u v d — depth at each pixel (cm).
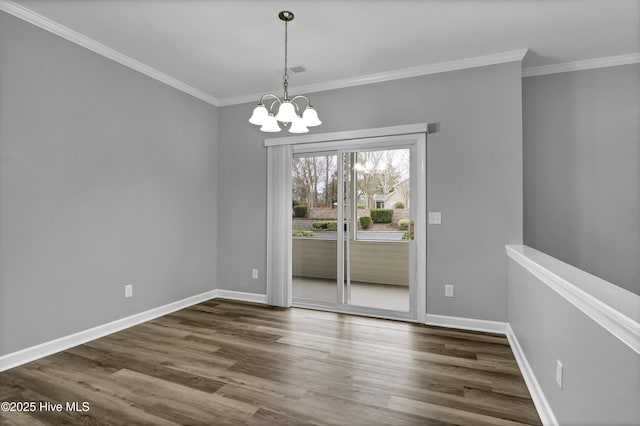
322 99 401
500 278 324
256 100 438
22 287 256
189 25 278
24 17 255
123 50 322
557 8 252
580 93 340
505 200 323
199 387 224
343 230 396
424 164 351
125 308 337
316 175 414
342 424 185
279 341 303
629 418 101
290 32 288
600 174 333
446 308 344
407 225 367
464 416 192
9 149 248
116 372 244
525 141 355
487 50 318
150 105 363
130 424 184
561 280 155
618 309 106
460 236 338
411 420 189
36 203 265
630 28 279
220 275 457
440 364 257
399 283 369
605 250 331
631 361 100
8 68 247
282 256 417
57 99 279
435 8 252
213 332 326
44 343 270
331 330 332
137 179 349
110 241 321
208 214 445
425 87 354
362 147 385
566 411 157
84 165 299
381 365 256
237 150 450
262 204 435
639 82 324
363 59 338
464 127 338
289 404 204
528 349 231
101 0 244
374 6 250
